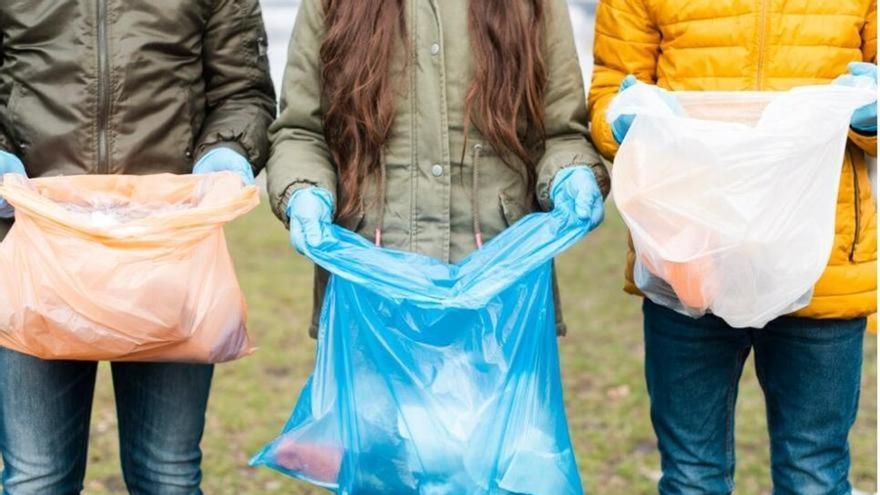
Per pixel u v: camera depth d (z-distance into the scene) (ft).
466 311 9.20
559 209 9.46
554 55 10.15
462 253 10.03
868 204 10.14
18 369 9.71
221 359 9.64
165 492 10.09
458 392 9.08
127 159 9.98
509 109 9.79
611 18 10.66
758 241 9.07
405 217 9.98
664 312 10.48
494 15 9.76
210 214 9.21
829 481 10.41
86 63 9.84
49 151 9.95
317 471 9.34
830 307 10.00
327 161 10.19
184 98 10.19
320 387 9.41
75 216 9.12
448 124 9.90
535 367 9.37
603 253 26.50
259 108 10.66
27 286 9.17
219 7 10.41
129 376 10.12
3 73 10.14
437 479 8.95
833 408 10.31
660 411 10.75
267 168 10.22
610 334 21.27
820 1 9.91
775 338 10.30
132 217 9.66
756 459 16.02
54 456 9.89
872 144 9.77
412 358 9.15
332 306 9.45
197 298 9.33
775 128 9.05
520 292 9.36
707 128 9.11
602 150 10.46
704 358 10.43
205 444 16.55
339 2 9.84
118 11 9.88
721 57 10.07
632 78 9.72
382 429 9.10
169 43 10.03
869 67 9.52
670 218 9.23
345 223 10.09
